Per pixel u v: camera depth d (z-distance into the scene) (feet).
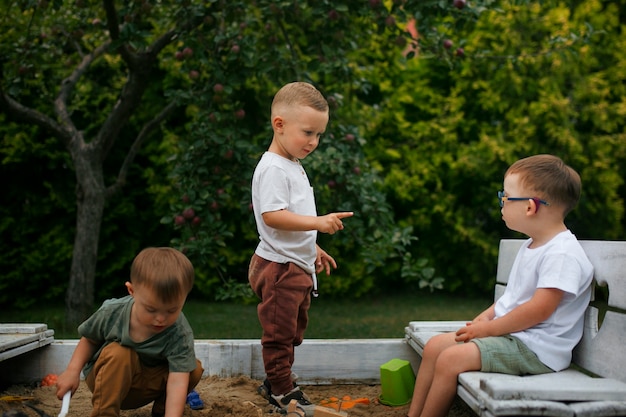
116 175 19.93
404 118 21.45
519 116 20.63
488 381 6.09
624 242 7.00
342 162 13.51
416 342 9.39
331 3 13.06
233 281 14.21
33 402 8.54
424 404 7.54
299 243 8.38
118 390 6.93
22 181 19.10
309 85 8.61
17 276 18.85
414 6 13.14
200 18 13.87
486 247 20.57
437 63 21.25
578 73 21.18
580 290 7.33
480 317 8.18
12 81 15.44
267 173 8.30
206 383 9.57
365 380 10.06
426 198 20.83
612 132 21.80
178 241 13.69
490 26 20.39
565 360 7.27
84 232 15.78
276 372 8.36
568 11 20.66
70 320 15.55
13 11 16.21
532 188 7.53
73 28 16.19
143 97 19.97
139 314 6.82
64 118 16.22
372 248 14.14
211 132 13.41
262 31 14.74
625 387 6.07
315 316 18.11
